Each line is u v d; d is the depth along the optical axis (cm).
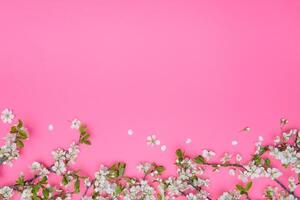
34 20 207
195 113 213
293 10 216
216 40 214
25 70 206
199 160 212
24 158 207
